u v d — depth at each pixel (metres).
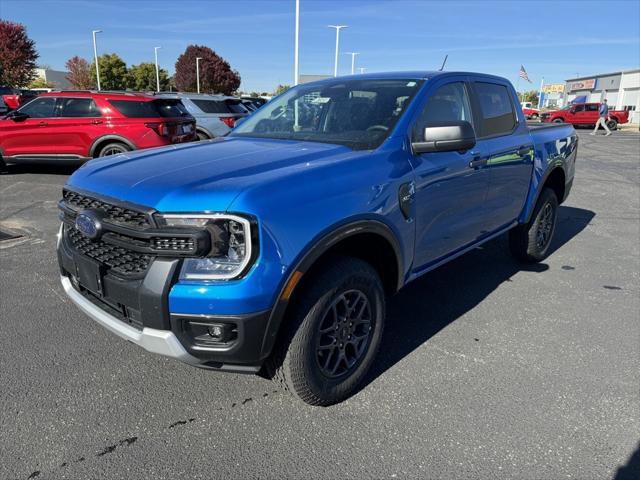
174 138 9.70
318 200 2.37
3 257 5.03
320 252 2.34
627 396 2.84
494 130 3.96
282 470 2.25
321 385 2.58
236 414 2.64
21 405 2.67
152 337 2.23
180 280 2.15
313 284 2.43
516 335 3.57
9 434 2.45
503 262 5.21
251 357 2.24
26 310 3.79
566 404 2.75
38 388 2.82
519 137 4.24
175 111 9.99
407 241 2.95
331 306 2.50
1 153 9.80
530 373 3.06
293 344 2.41
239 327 2.15
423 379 2.99
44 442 2.40
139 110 9.31
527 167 4.36
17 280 4.40
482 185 3.68
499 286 4.52
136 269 2.30
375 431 2.52
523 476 2.23
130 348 3.27
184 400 2.75
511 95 4.33
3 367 3.02
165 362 3.12
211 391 2.84
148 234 2.15
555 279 4.71
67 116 9.41
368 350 2.83
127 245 2.26
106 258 2.44
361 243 2.80
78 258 2.60
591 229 6.66
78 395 2.77
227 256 2.15
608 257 5.43
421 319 3.82
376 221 2.64
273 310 2.21
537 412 2.68
